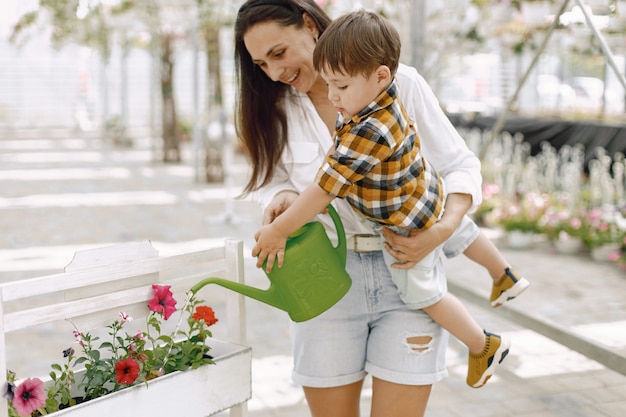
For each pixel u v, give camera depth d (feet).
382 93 5.65
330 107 6.82
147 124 79.92
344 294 6.29
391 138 5.61
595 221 21.22
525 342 13.98
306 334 6.70
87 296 5.77
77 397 6.09
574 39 20.33
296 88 6.50
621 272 19.24
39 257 21.56
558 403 11.10
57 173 42.75
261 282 18.24
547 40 14.58
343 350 6.64
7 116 78.18
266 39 6.14
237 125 6.95
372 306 6.56
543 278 18.63
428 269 6.30
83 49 63.82
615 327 14.40
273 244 5.99
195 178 39.01
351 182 5.69
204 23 32.37
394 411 6.53
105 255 5.84
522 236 22.33
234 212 29.78
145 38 51.19
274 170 7.10
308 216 5.83
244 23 6.21
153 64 50.83
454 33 24.71
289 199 6.69
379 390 6.62
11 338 14.33
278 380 12.09
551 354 13.30
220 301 16.75
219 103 37.68
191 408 5.95
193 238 24.45
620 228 20.67
